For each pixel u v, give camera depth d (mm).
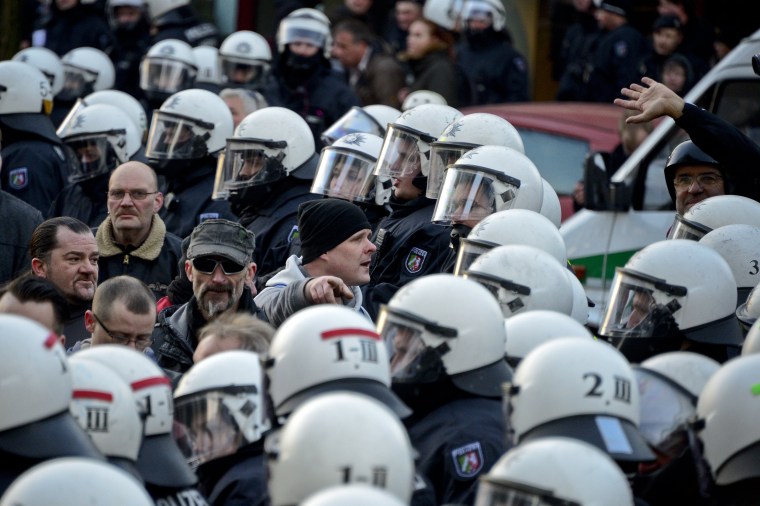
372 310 20406
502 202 19594
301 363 12961
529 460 11102
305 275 19891
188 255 19344
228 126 26922
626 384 12938
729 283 17000
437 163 21172
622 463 13172
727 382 13133
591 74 37312
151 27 40875
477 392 14266
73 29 41625
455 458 13953
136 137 27906
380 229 21672
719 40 34375
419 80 37125
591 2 38500
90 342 18406
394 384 14328
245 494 13922
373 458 10875
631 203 28250
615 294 17188
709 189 21188
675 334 16875
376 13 45688
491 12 38156
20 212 22203
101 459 11977
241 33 35031
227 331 15531
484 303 14477
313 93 34219
